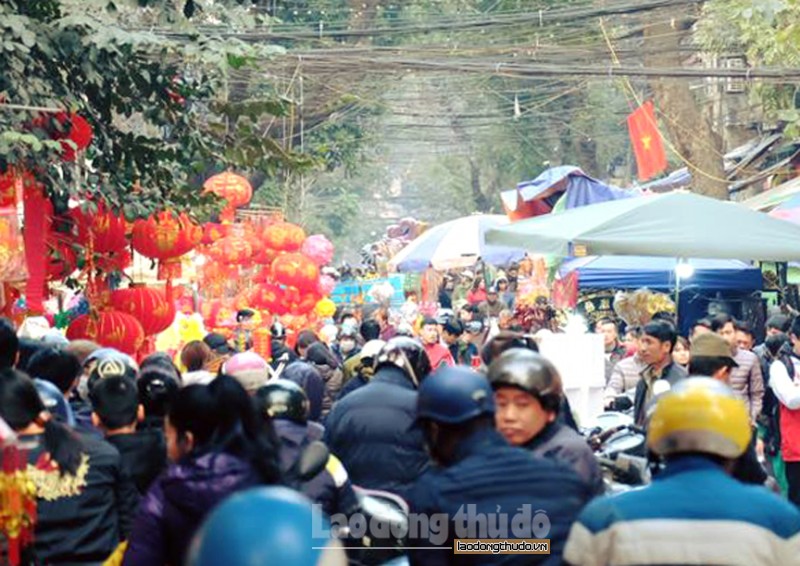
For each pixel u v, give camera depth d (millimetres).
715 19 54625
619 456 17516
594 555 10578
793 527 10469
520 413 14008
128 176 27391
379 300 65438
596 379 25359
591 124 96375
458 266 77750
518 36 66750
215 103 27703
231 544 5637
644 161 59375
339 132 79000
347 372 27547
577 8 54000
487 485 11422
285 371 23172
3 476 14031
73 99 24781
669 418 10797
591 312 51469
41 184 24969
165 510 12195
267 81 52062
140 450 16047
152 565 12203
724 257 27234
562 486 11508
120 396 16078
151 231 28125
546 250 28250
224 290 43906
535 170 103312
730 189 66688
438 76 91500
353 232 174750
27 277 24141
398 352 18750
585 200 52531
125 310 28625
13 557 14070
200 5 25594
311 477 14367
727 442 10703
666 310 44000
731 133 76438
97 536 14914
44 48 24234
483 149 108562
